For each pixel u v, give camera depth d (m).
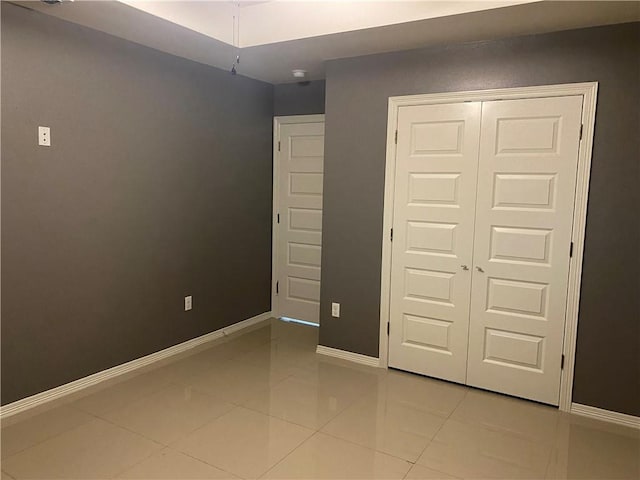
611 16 2.67
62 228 3.03
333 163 3.78
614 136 2.83
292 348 4.13
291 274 4.88
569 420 2.97
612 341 2.93
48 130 2.89
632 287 2.85
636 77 2.75
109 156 3.27
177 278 3.89
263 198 4.77
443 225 3.40
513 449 2.63
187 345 4.05
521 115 3.08
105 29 3.09
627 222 2.83
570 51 2.91
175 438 2.65
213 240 4.21
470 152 3.26
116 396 3.15
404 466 2.45
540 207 3.07
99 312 3.30
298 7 3.18
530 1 2.51
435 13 2.76
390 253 3.61
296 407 3.06
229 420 2.88
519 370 3.22
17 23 2.70
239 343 4.24
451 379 3.47
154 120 3.56
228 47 3.44
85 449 2.52
